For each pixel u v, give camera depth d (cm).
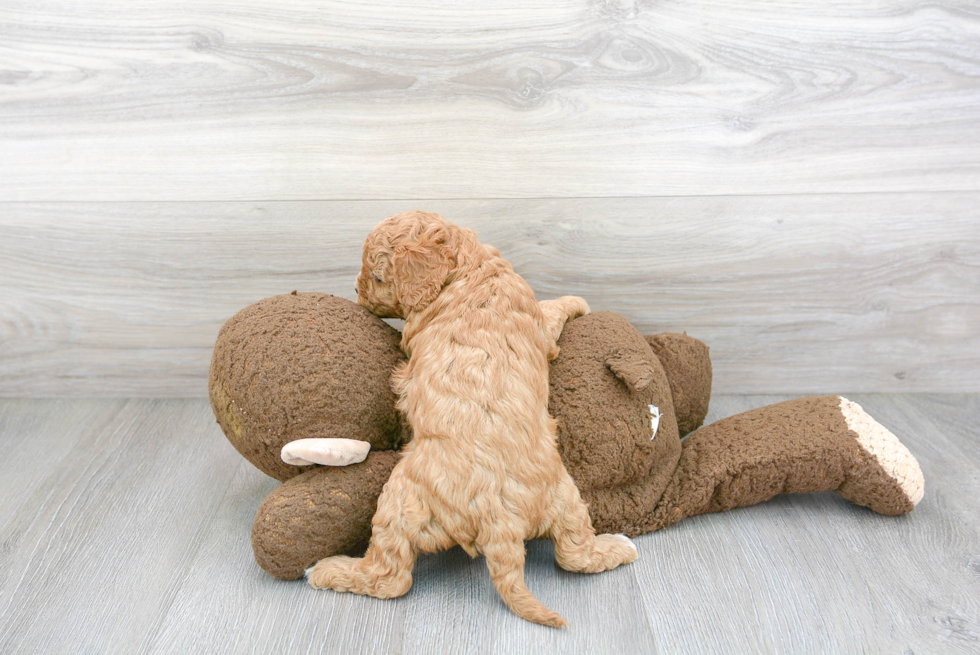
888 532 148
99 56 175
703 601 129
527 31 173
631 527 147
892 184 186
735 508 157
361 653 117
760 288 195
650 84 177
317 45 174
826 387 207
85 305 197
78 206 187
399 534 126
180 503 159
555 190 185
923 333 201
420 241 138
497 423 125
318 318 142
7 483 165
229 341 141
